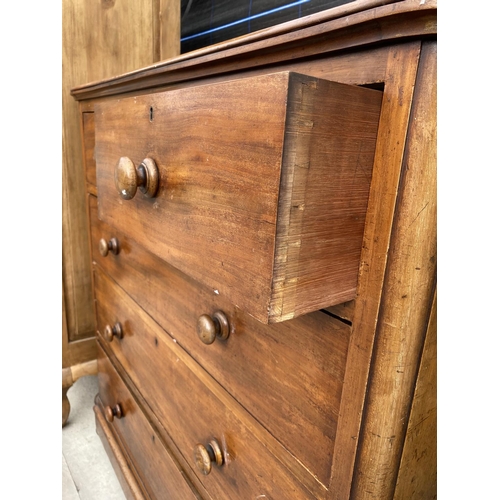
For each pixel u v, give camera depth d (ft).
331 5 2.55
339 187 1.01
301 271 1.00
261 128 0.94
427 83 0.92
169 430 2.39
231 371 1.73
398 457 1.24
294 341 1.37
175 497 2.36
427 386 1.23
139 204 1.65
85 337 3.87
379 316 1.10
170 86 1.93
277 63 1.28
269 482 1.57
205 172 1.18
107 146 1.91
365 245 1.10
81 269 3.71
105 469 3.43
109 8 3.37
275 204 0.92
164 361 2.34
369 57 1.02
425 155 0.97
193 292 1.94
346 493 1.24
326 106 0.92
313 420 1.34
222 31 3.61
